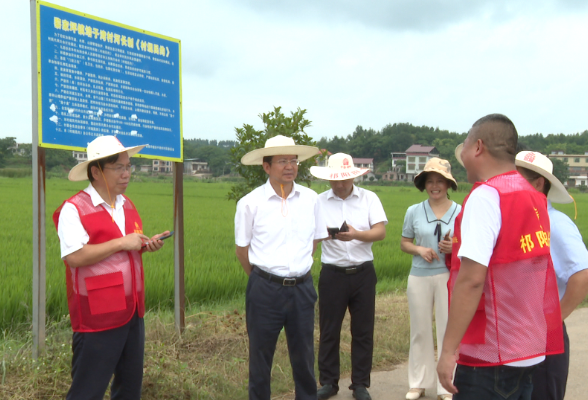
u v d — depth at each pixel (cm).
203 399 413
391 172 12575
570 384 488
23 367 403
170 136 530
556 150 14162
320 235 417
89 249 299
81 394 306
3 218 1878
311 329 387
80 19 454
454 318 228
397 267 1090
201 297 778
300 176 641
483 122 249
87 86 459
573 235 290
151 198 3638
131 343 324
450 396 434
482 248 224
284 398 445
